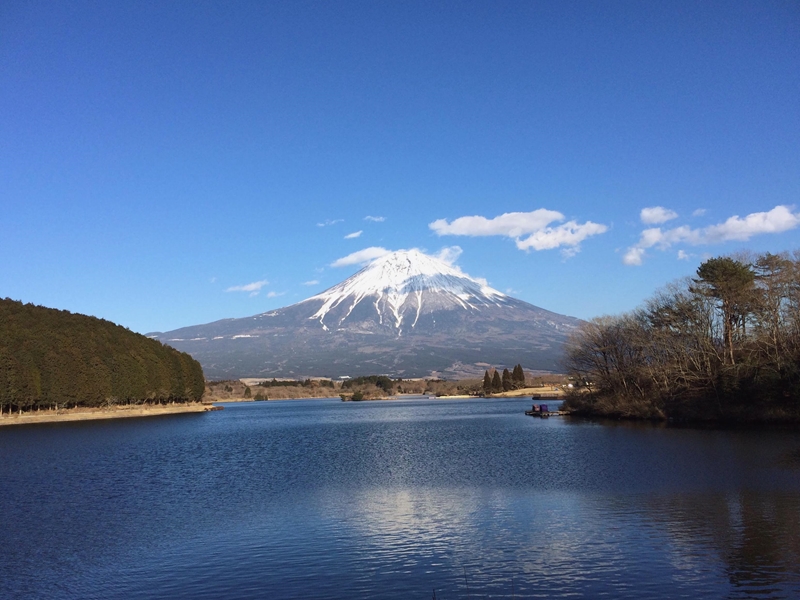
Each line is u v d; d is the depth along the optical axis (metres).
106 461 56.62
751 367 75.19
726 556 23.97
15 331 121.69
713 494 34.25
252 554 26.02
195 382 175.38
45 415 117.88
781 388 71.31
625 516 30.08
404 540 27.36
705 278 90.88
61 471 50.12
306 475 46.16
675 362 90.50
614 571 22.80
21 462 56.16
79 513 33.94
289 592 21.77
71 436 85.56
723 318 89.56
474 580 22.33
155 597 21.72
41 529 30.55
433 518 31.17
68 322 141.25
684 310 89.94
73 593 22.25
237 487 41.44
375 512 32.84
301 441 75.50
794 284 78.00
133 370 141.12
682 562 23.48
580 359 108.44
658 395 90.38
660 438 64.12
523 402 184.75
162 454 62.22
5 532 30.02
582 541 26.38
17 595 22.14
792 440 57.38
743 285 86.38
